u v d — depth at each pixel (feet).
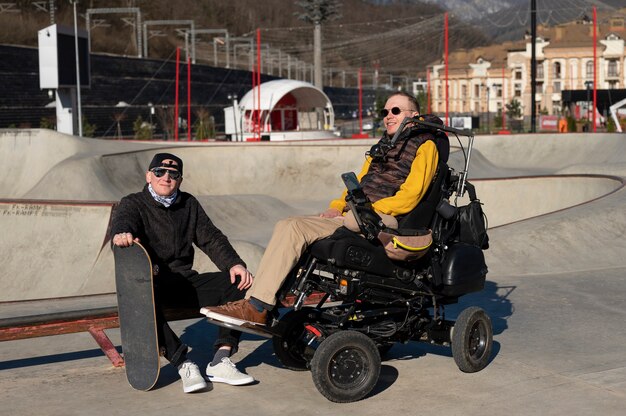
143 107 235.20
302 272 15.10
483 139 139.54
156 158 16.03
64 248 38.58
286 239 14.60
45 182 74.79
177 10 461.78
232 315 14.49
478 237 16.46
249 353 18.78
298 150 104.53
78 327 17.02
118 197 75.05
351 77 579.07
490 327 17.01
